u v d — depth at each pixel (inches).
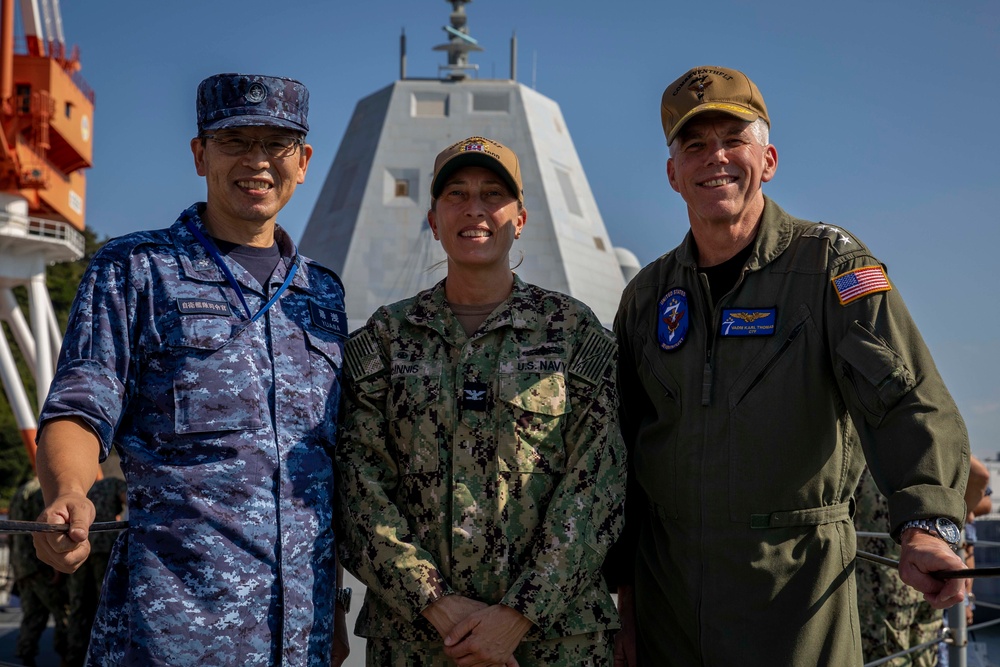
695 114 120.7
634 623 136.7
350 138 380.8
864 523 211.3
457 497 118.3
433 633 115.8
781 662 114.8
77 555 92.0
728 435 119.7
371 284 329.1
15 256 816.9
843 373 114.0
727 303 123.3
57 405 102.8
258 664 107.2
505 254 128.4
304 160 131.5
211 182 121.2
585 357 125.0
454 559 116.7
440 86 373.7
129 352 110.8
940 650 227.0
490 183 125.8
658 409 127.0
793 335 119.0
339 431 124.8
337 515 124.1
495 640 109.6
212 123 118.8
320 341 122.6
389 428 124.4
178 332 112.4
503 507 117.7
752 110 123.0
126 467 111.7
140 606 104.7
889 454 107.0
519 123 368.2
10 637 412.8
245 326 116.0
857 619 120.0
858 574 212.2
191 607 105.1
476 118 366.6
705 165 122.6
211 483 108.3
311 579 112.8
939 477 102.7
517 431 119.7
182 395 110.3
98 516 324.8
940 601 95.3
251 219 120.6
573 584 113.8
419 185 350.0
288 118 120.5
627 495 135.6
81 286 112.2
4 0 761.6
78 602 322.7
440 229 128.3
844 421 120.1
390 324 129.2
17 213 784.3
